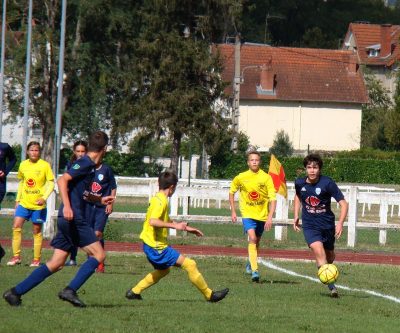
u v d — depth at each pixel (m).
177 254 33.84
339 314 33.09
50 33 169.38
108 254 56.59
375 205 118.38
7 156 46.38
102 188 42.25
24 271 43.72
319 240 38.44
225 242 67.62
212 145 171.00
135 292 34.41
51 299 33.41
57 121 125.44
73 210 30.19
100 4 172.62
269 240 70.88
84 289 37.09
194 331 27.73
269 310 33.12
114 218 63.75
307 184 38.44
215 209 100.00
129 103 176.38
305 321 30.80
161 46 174.00
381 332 29.36
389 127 195.75
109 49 179.50
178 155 176.50
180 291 37.72
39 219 46.69
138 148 178.25
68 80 174.25
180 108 170.75
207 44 177.25
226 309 32.75
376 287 43.09
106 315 29.89
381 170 190.88
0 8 178.12
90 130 177.38
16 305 30.75
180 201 102.12
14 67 170.88
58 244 30.73
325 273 37.78
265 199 44.44
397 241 75.88
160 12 175.12
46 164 46.94
